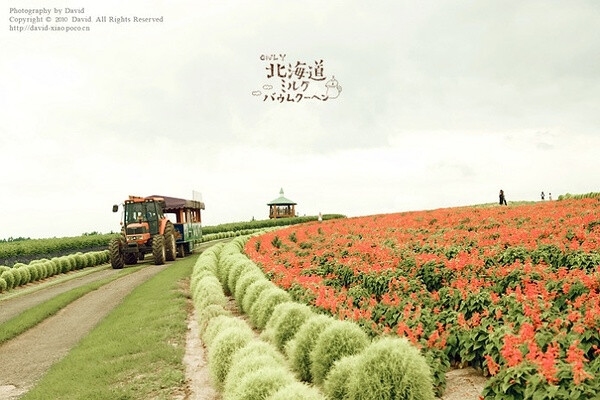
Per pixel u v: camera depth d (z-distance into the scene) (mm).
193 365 9102
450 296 9438
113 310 15414
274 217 83000
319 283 12148
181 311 13781
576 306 7391
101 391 7699
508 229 17109
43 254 40188
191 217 36500
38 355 11164
